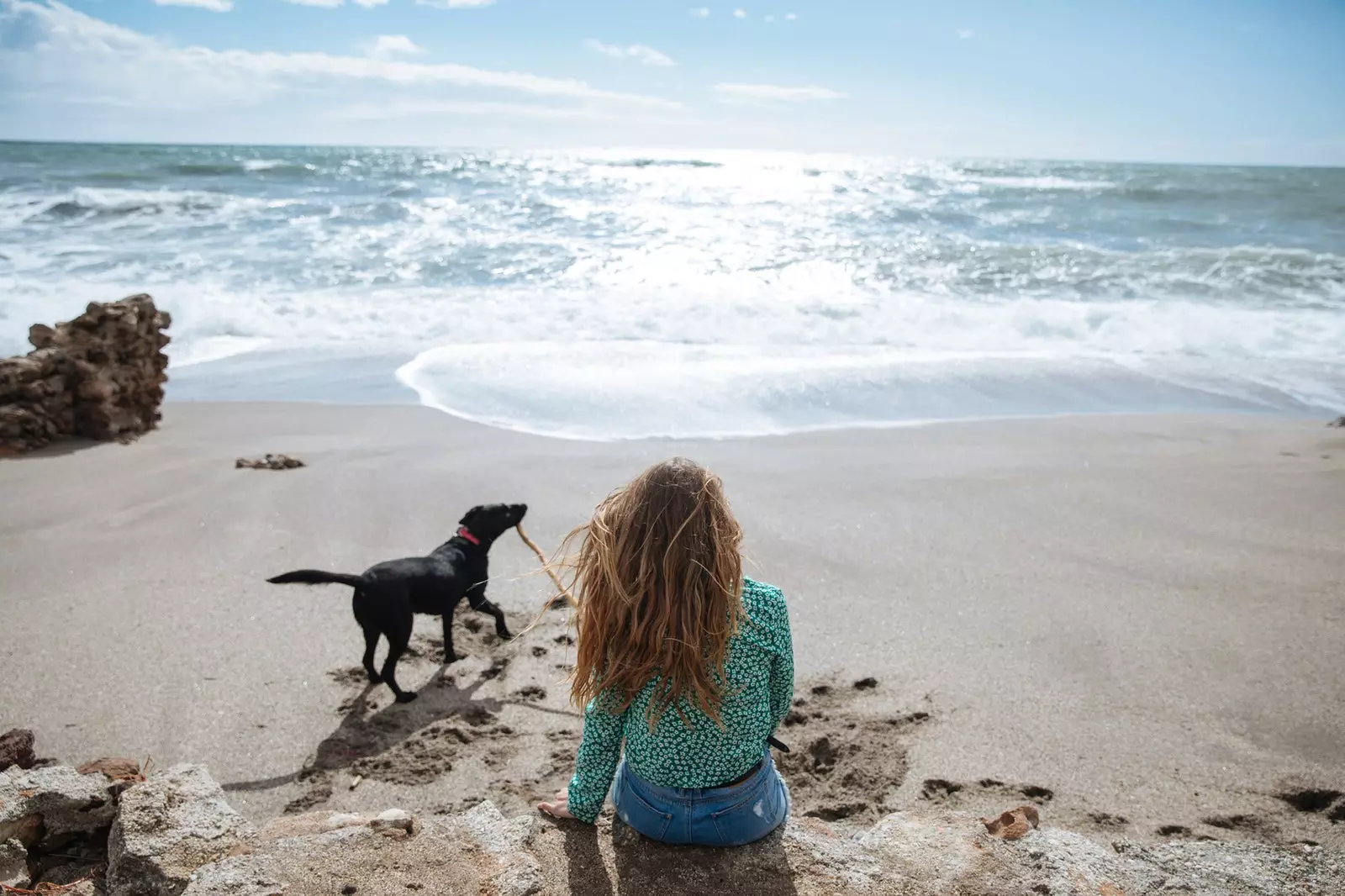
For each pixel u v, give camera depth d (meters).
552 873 2.74
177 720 4.48
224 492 7.42
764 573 6.19
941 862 2.87
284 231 20.12
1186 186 33.66
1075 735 4.42
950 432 9.28
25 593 5.75
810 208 26.00
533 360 11.48
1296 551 6.48
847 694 4.79
